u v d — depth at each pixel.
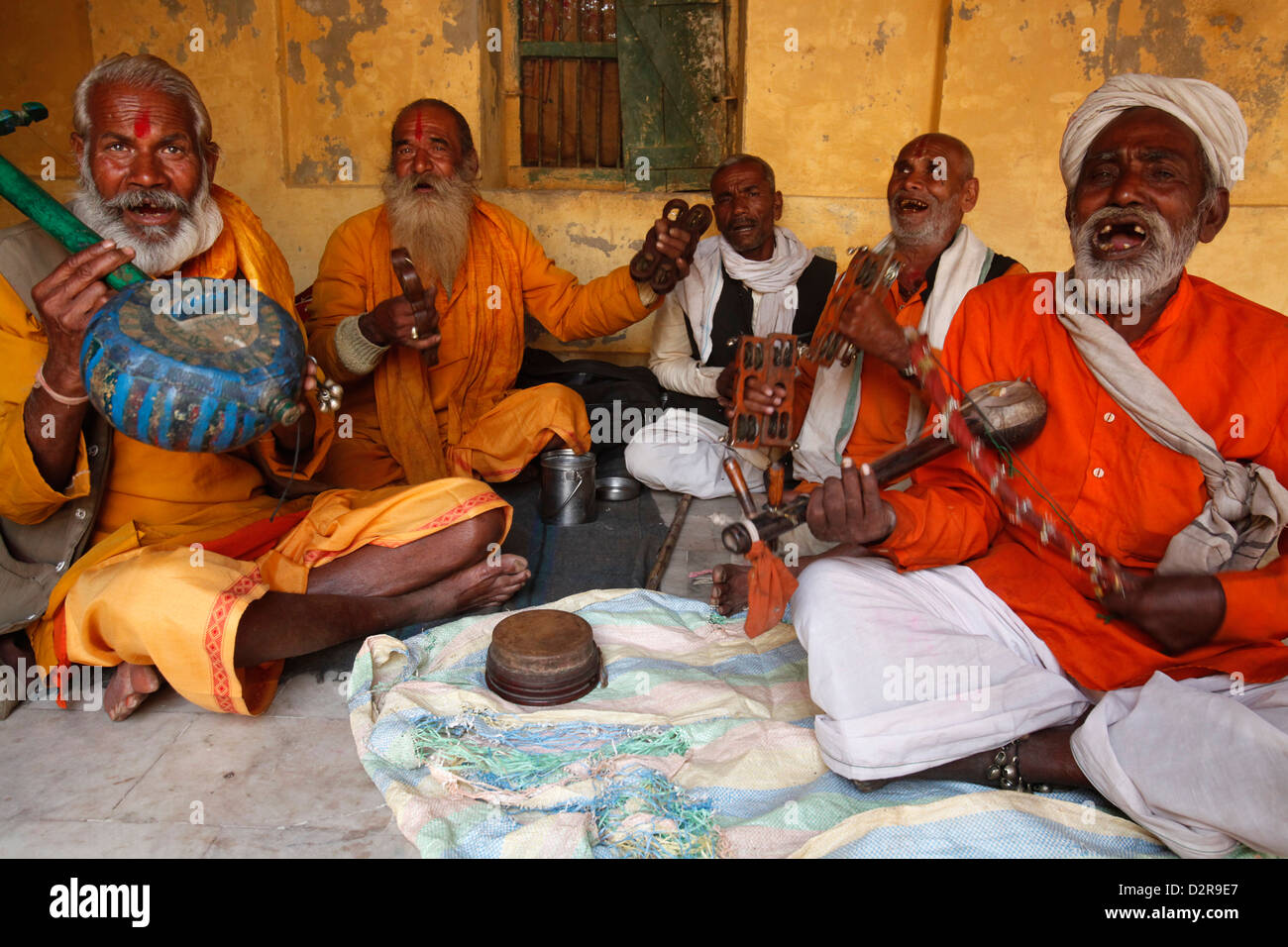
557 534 3.94
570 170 6.28
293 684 2.77
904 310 3.36
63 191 5.83
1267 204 5.67
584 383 5.21
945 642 2.15
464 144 3.99
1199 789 1.85
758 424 3.41
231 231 2.94
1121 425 2.24
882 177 5.76
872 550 2.47
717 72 6.05
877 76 5.62
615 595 3.21
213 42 5.56
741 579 3.11
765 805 2.22
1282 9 5.32
